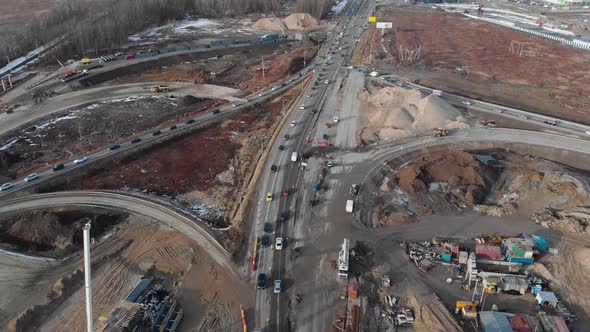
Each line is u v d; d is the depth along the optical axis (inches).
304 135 4389.8
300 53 7150.6
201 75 6289.4
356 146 4185.5
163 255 2810.0
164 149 4237.2
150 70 6712.6
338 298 2474.2
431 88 5585.6
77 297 2524.6
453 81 5895.7
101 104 5378.9
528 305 2447.1
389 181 3575.3
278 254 2805.1
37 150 4229.8
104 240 2952.8
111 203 3344.0
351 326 2282.2
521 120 4643.2
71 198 3400.6
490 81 5959.6
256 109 5147.6
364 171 3747.5
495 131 4407.0
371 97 5201.8
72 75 6097.4
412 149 4106.8
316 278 2615.7
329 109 4997.5
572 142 4205.2
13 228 2987.2
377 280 2608.3
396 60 6845.5
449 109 4685.0
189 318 2357.3
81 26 7751.0
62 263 2760.8
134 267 2709.2
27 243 2918.3
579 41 7824.8
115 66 6530.5
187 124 4633.4
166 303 2368.4
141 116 5004.9
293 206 3272.6
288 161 3902.6
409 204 3321.9
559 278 2632.9
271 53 7672.2
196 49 7504.9
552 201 3329.2
